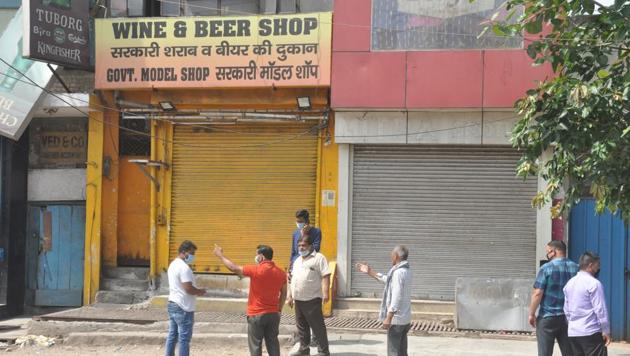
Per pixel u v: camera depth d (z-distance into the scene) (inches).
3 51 476.4
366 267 303.6
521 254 443.5
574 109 253.9
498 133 439.2
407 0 442.0
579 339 264.8
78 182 522.6
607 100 249.6
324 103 463.5
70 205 523.2
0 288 509.4
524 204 444.8
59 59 464.1
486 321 399.9
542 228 435.2
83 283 517.0
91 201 490.9
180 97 479.8
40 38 451.8
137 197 506.3
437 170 454.9
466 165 452.1
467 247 450.0
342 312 442.3
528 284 398.6
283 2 496.4
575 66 275.0
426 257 453.7
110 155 499.5
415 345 371.6
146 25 469.7
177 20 466.0
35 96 471.8
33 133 524.4
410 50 440.8
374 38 445.1
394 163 458.9
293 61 453.4
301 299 330.3
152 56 469.1
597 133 255.9
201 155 486.6
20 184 521.0
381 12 445.7
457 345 372.5
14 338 410.9
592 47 267.0
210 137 486.9
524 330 396.5
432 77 438.0
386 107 442.6
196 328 405.1
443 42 438.0
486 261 447.2
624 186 251.9
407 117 449.1
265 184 478.3
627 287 412.2
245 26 458.9
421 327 414.0
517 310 397.7
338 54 448.1
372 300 446.3
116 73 472.4
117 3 507.5
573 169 259.9
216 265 479.2
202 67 463.5
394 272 289.4
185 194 486.6
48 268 522.3
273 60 455.8
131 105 483.2
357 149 463.5
